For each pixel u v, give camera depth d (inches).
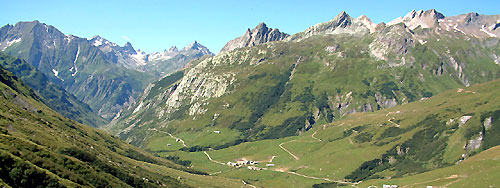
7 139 7278.5
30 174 6077.8
